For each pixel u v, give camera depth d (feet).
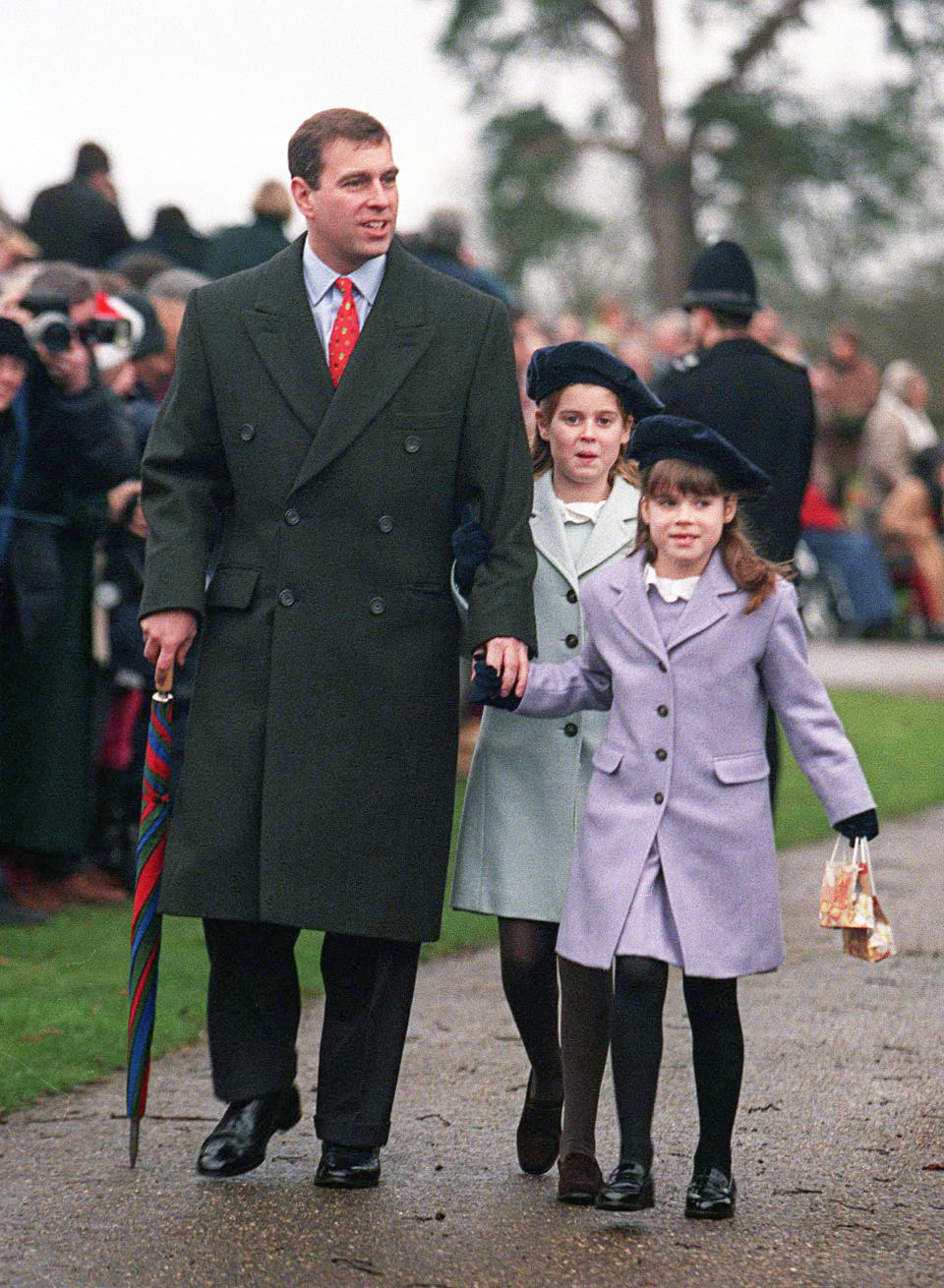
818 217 352.90
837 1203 45.06
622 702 45.96
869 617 190.08
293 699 46.37
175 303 83.51
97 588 77.30
